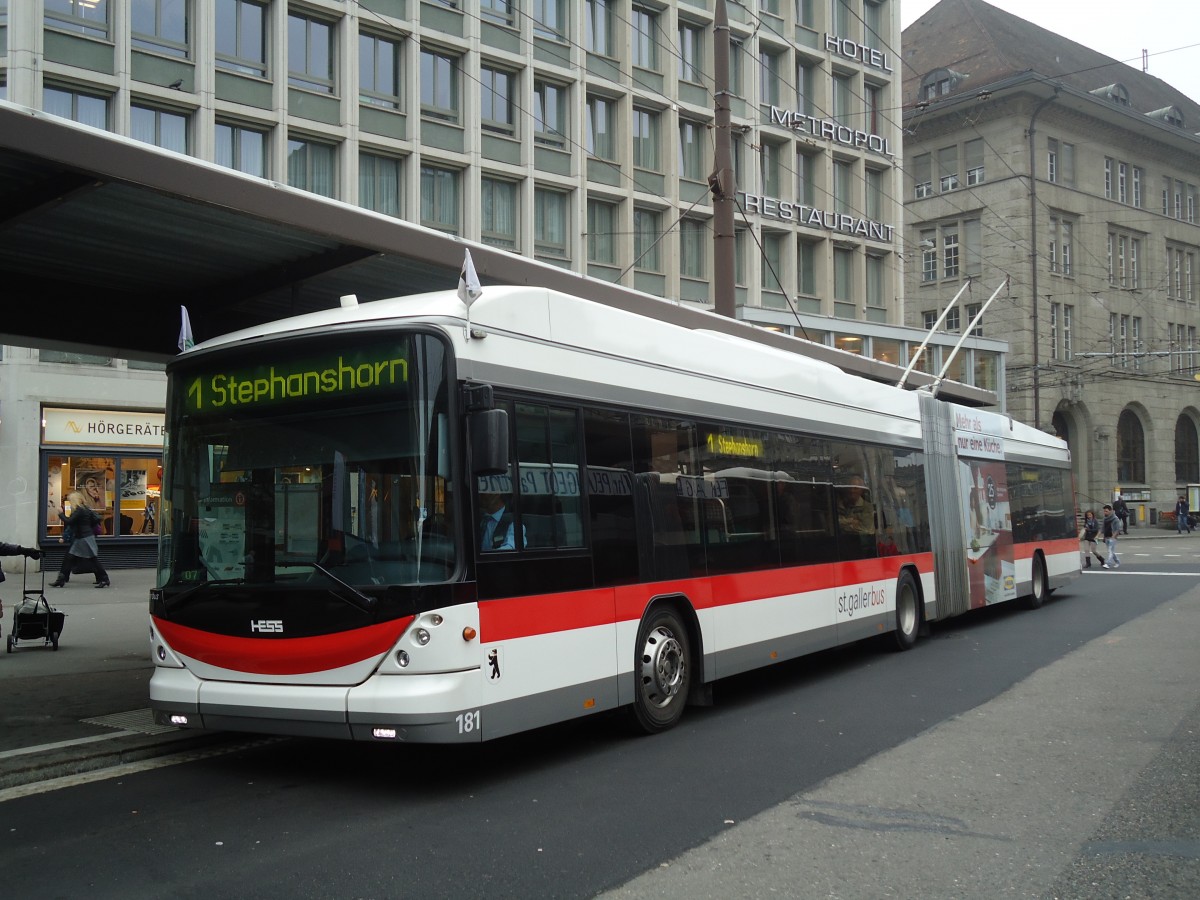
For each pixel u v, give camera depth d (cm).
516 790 686
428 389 668
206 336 1162
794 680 1137
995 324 5475
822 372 1204
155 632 729
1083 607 1928
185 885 509
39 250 959
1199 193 6556
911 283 5794
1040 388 5438
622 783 701
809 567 1111
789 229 4031
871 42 4459
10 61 2400
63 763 735
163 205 832
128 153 761
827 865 537
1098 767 739
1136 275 6153
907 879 517
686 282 3709
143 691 1014
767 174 4041
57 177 778
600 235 3481
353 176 2864
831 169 4212
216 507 720
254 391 720
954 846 568
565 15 3369
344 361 691
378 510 666
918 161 5806
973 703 984
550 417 759
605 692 784
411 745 826
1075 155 5750
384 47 2980
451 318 688
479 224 3117
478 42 3116
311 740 845
